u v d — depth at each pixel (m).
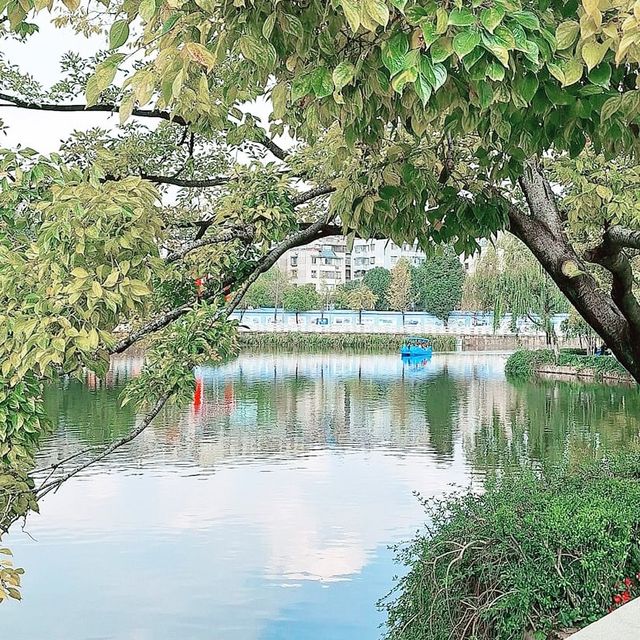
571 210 6.20
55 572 12.86
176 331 5.37
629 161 6.32
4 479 4.49
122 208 3.77
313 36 2.82
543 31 2.45
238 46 2.81
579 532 6.62
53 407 31.25
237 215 6.36
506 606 6.29
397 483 18.80
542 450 21.89
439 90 2.96
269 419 30.25
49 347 3.72
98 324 3.94
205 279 6.45
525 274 39.94
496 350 80.19
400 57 2.28
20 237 4.48
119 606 11.37
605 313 6.02
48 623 10.78
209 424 28.73
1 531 4.57
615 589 6.49
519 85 2.76
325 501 17.17
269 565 13.02
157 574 12.57
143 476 19.72
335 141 5.18
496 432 25.78
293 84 2.57
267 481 19.23
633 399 34.34
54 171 4.41
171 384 5.09
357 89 2.93
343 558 13.37
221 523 15.58
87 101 2.40
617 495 7.75
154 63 2.45
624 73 3.16
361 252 105.38
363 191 4.92
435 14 2.22
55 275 3.79
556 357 47.12
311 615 10.82
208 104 3.04
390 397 37.47
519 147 4.25
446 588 6.88
